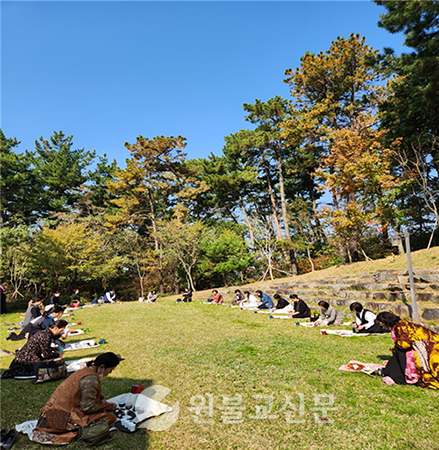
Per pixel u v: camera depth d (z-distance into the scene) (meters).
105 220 33.53
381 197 16.69
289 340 7.64
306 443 3.43
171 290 33.19
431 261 11.32
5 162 33.50
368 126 19.22
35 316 8.96
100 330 10.10
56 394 3.66
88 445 3.45
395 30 15.03
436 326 7.37
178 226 28.06
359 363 5.57
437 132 17.78
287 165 31.27
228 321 11.11
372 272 12.84
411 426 3.63
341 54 24.30
